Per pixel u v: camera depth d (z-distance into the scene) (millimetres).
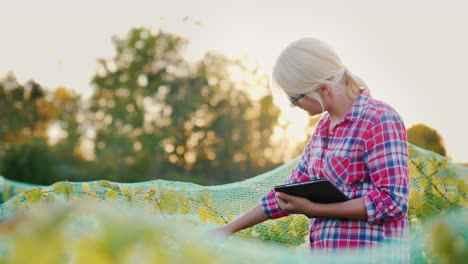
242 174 24906
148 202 2527
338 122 1979
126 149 24516
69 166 22344
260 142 24359
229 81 25406
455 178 3104
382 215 1840
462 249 1378
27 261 624
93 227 779
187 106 25672
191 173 25188
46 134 26328
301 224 2910
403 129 1937
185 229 791
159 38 26234
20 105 26266
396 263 1852
